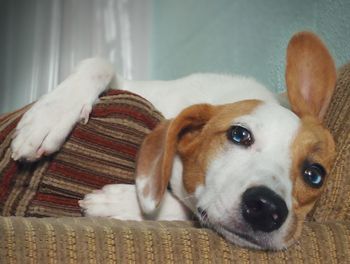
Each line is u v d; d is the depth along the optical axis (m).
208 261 0.39
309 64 0.56
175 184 0.55
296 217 0.46
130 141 0.52
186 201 0.54
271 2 0.83
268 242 0.44
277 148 0.49
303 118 0.52
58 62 1.15
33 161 0.50
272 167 0.47
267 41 0.82
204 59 0.97
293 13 0.79
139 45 1.14
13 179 0.50
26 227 0.36
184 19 1.03
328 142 0.51
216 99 0.59
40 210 0.51
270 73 0.81
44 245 0.35
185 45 1.03
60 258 0.35
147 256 0.38
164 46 1.09
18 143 0.49
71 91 0.53
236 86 0.60
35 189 0.50
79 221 0.40
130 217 0.53
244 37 0.87
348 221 0.45
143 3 1.15
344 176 0.50
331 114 0.55
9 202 0.50
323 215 0.50
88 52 1.15
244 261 0.40
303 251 0.42
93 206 0.52
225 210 0.45
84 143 0.51
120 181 0.54
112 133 0.51
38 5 1.16
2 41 1.18
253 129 0.49
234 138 0.50
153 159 0.51
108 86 0.58
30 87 1.15
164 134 0.52
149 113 0.52
